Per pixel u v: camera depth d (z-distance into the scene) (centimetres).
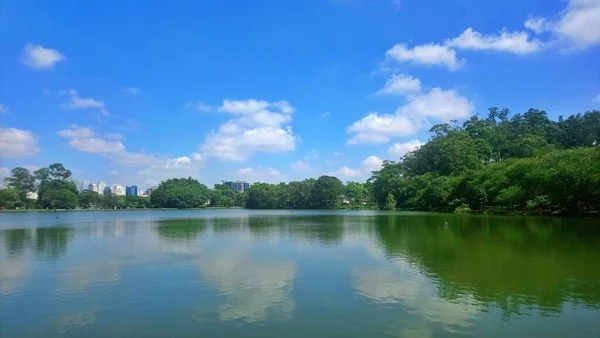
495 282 1936
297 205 19262
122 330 1363
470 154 11256
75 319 1479
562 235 3669
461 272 2169
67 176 17975
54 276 2208
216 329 1356
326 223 6488
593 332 1290
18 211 16050
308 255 2838
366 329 1336
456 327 1345
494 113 15975
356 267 2361
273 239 3962
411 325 1368
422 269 2269
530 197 6931
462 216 7275
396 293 1769
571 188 5844
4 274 2273
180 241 3869
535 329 1320
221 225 6331
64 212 15750
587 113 12912
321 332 1314
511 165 7812
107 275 2216
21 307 1633
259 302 1653
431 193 10694
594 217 5769
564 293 1728
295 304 1619
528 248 2961
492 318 1430
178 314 1515
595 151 5738
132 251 3155
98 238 4262
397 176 14338
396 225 5534
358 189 18912
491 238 3603
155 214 13175
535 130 13175
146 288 1909
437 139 13538
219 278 2106
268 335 1294
